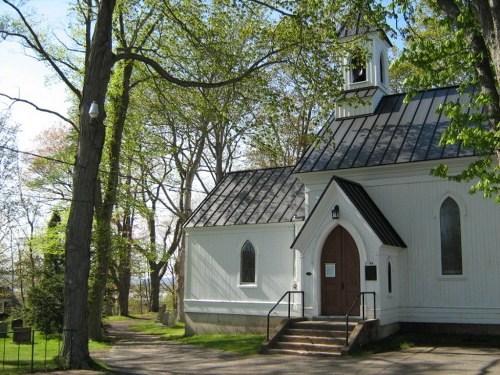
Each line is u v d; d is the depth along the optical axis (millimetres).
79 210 16125
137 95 29250
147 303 63562
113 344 22859
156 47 24047
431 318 19109
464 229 18938
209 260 24609
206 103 24328
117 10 23297
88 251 16156
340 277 19578
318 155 22516
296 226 22188
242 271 23516
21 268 40781
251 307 22938
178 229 42219
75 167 16688
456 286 18844
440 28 19266
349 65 20438
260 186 25703
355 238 18953
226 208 25047
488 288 18297
